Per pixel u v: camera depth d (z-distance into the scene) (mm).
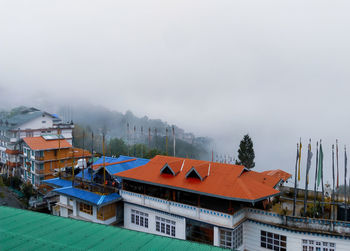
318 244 25969
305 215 28203
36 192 58125
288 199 35344
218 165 31906
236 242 28172
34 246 15562
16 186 66438
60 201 41656
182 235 30391
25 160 68375
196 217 29250
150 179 32656
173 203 31047
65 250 15211
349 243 24938
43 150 60625
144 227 33906
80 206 38000
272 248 27953
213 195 27562
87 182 39000
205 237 29297
